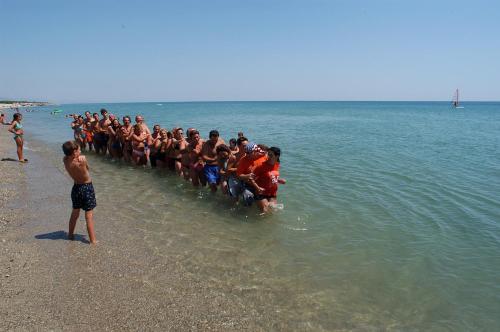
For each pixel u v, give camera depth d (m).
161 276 5.80
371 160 16.39
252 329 4.57
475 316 4.93
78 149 6.66
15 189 10.64
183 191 10.88
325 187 11.32
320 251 6.82
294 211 9.03
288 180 12.25
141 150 14.52
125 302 5.04
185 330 4.50
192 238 7.35
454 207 9.39
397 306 5.13
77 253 6.51
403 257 6.59
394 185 11.60
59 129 35.50
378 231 7.79
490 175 13.16
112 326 4.52
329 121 51.84
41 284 5.42
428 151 19.48
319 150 19.84
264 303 5.14
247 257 6.54
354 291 5.48
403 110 112.31
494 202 9.80
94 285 5.45
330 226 8.05
